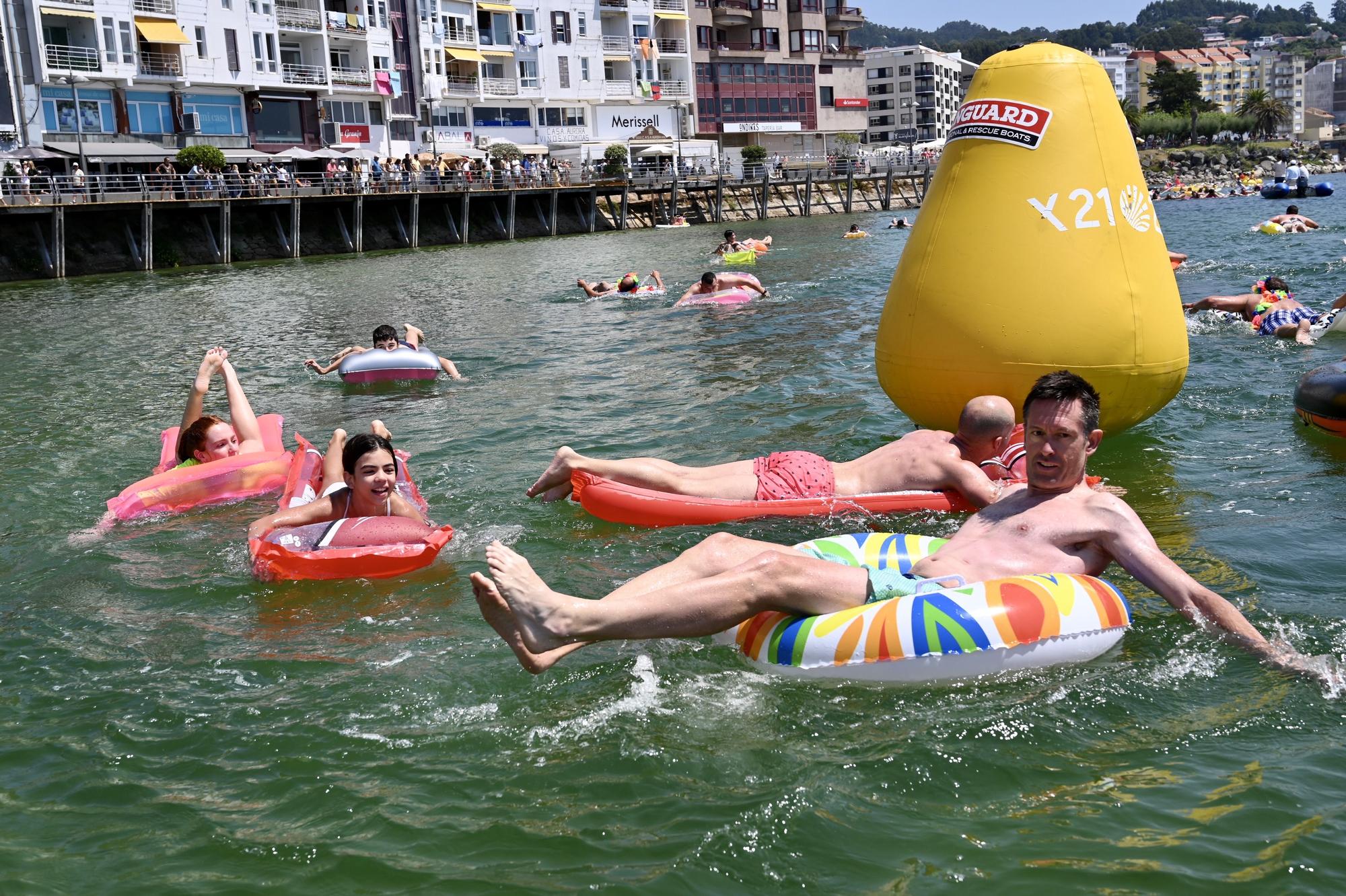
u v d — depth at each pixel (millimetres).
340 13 49188
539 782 3838
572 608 4234
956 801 3621
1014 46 7430
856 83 76000
